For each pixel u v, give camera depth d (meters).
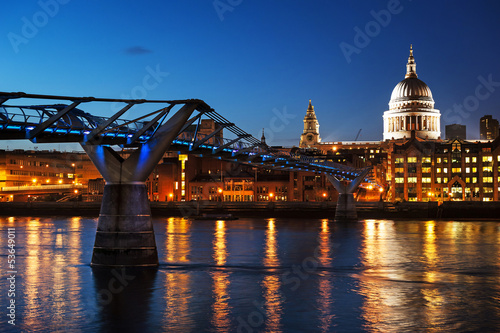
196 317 42.66
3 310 44.72
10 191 190.50
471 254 79.56
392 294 51.00
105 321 41.75
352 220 151.12
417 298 49.44
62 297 48.94
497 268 66.56
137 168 56.72
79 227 126.75
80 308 45.41
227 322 41.53
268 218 168.00
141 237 57.56
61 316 43.09
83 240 96.69
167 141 56.31
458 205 167.12
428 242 95.62
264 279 57.84
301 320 42.06
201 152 77.88
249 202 174.62
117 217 57.25
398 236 106.31
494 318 42.75
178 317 42.75
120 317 42.75
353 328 40.12
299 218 167.75
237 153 87.25
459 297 49.81
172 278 56.75
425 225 137.62
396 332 39.31
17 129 48.38
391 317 43.03
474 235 108.94
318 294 50.88
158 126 56.62
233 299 48.62
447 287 54.34
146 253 57.75
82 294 49.91
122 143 57.34
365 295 50.56
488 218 164.50
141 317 42.72
